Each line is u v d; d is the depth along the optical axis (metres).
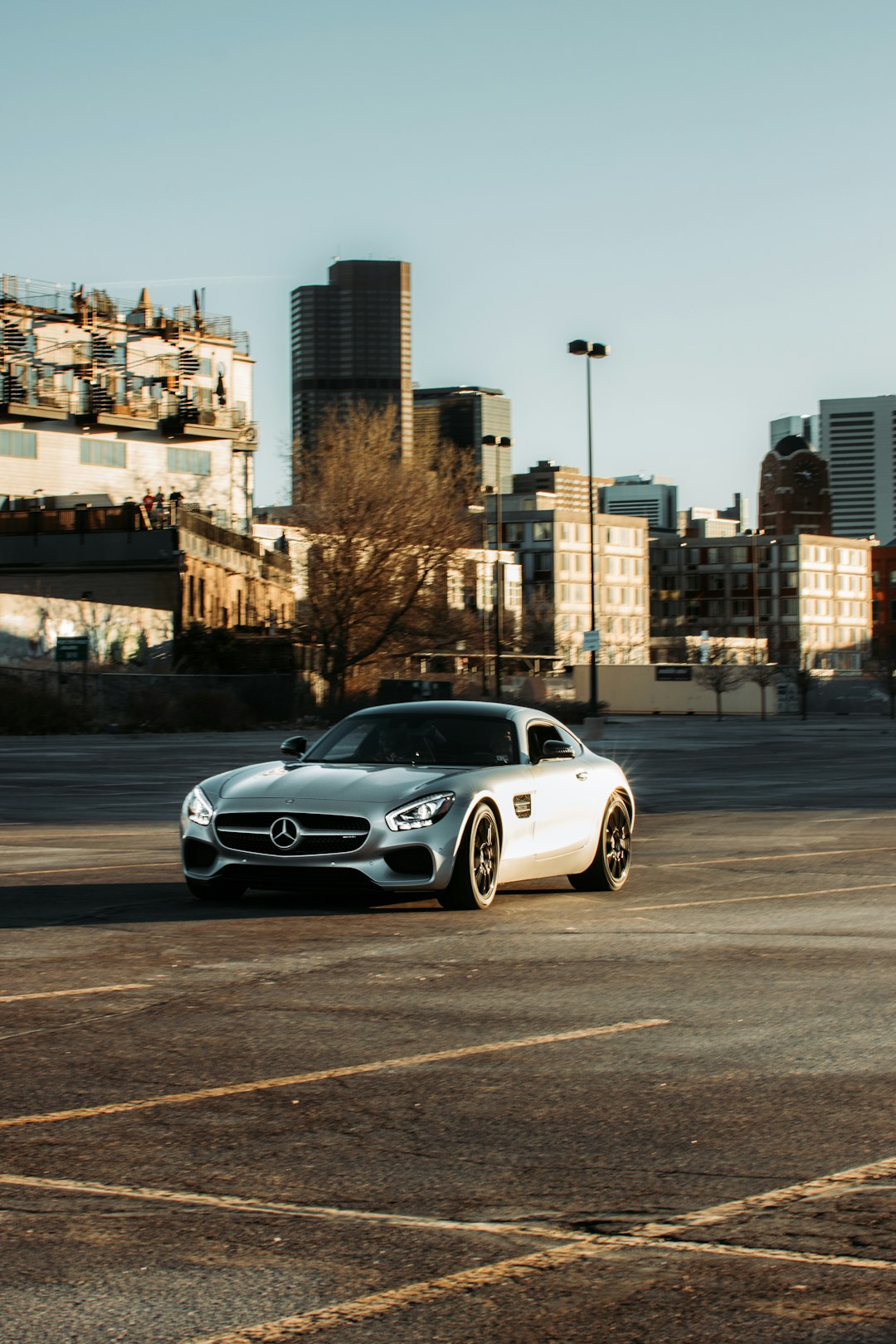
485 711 12.02
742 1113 5.55
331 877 10.32
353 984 8.05
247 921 10.30
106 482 78.94
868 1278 3.96
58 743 40.78
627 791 12.69
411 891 10.47
